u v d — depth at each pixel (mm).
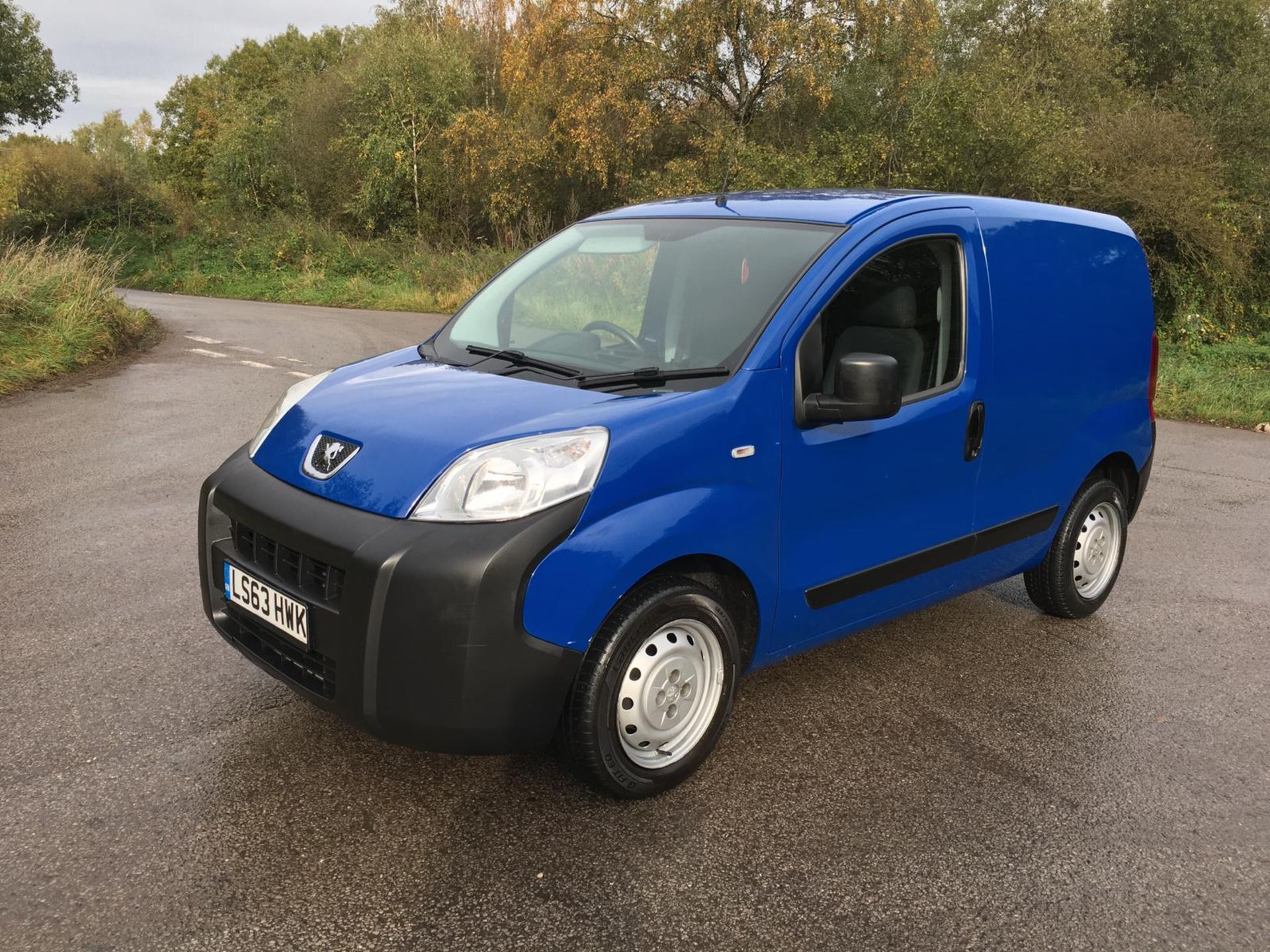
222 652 3924
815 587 3318
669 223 3891
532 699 2668
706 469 2939
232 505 3064
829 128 24578
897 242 3531
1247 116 21969
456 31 32969
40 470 6629
